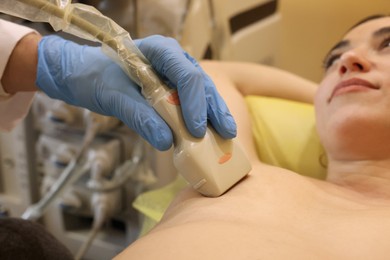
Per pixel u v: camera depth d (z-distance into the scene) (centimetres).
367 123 97
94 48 90
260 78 137
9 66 91
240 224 71
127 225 157
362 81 99
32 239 86
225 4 151
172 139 77
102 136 149
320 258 64
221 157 80
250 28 171
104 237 162
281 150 123
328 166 112
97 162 141
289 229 75
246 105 127
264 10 180
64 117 145
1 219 89
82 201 156
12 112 101
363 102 98
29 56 90
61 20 74
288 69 219
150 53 80
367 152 101
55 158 153
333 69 111
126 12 130
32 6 73
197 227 69
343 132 100
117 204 151
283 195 84
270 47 188
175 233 68
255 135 125
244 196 81
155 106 77
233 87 128
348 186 102
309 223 78
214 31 150
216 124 79
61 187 140
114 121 140
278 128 126
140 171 144
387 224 77
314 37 214
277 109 130
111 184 145
